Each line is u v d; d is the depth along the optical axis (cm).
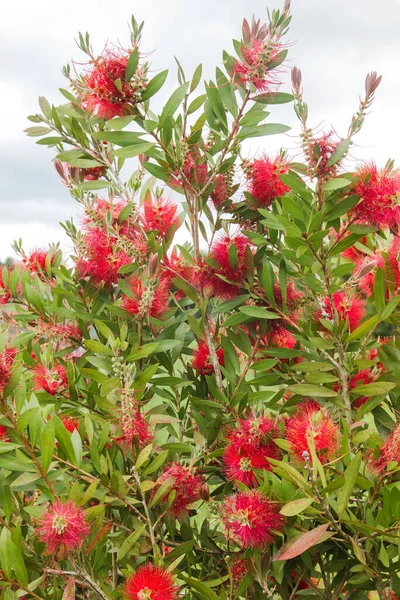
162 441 109
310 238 93
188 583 94
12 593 87
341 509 87
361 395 99
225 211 111
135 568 102
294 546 87
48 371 107
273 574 99
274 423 100
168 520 103
